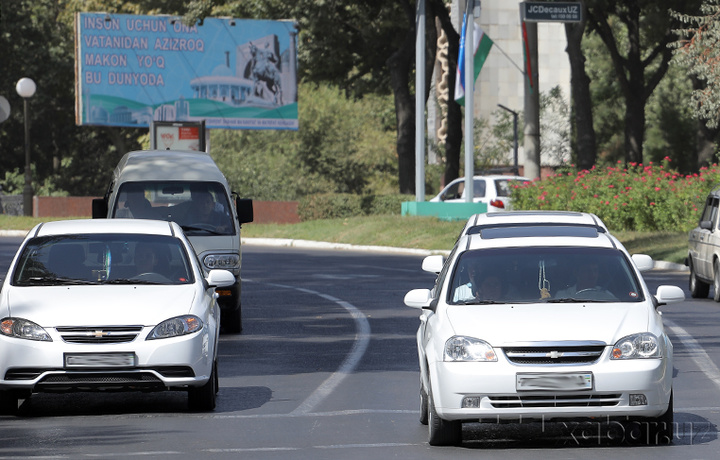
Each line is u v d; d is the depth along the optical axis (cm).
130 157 6281
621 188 12325
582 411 3072
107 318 3694
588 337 3108
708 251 7369
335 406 3909
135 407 3934
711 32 12056
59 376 3638
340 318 6588
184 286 3991
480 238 3625
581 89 15975
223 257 5962
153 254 4153
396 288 8306
